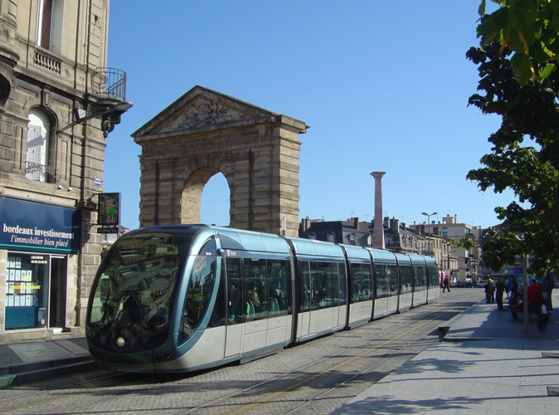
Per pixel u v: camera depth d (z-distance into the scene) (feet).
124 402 34.94
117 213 70.49
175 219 128.26
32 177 65.67
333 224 308.19
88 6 74.18
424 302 127.95
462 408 31.30
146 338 40.55
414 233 368.68
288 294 57.47
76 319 69.72
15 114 62.28
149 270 42.86
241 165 119.34
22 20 64.03
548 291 90.63
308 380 42.57
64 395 37.17
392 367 48.60
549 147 33.60
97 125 74.33
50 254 66.23
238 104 119.55
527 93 32.14
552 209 44.01
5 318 60.49
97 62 75.25
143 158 132.77
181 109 128.36
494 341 62.13
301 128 120.47
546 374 42.06
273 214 115.03
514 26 13.83
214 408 33.50
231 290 46.75
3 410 32.78
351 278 77.97
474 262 418.72
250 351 49.32
